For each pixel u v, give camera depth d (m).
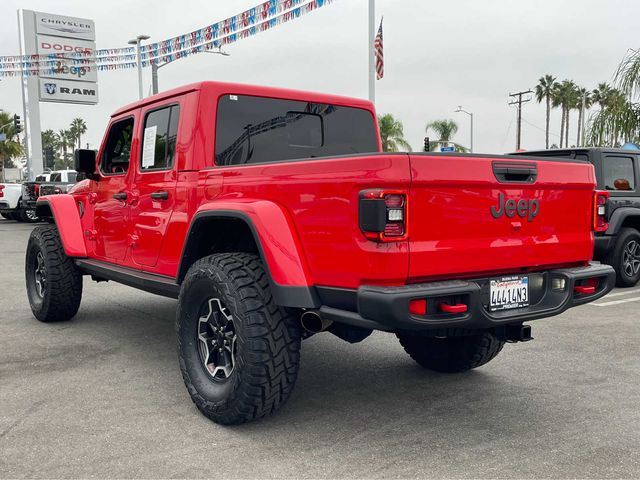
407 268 2.77
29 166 33.25
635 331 5.61
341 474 2.80
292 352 3.17
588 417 3.51
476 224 3.01
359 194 2.76
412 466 2.88
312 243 3.02
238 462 2.92
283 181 3.16
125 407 3.64
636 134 10.28
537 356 4.78
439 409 3.63
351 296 2.87
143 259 4.39
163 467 2.87
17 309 6.60
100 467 2.87
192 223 3.57
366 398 3.82
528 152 8.54
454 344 4.13
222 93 3.97
